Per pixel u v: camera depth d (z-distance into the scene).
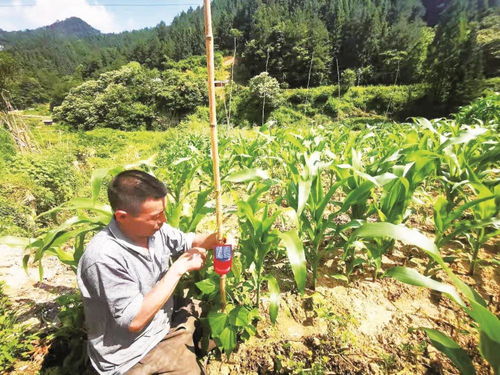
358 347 1.45
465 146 2.16
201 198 1.64
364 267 2.04
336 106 32.22
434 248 1.02
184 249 1.41
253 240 1.49
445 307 1.67
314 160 1.76
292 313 1.69
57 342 1.50
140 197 1.00
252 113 33.56
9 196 4.42
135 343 1.15
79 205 1.50
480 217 1.69
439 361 1.36
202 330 1.48
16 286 2.12
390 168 1.83
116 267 1.04
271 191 3.63
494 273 1.89
